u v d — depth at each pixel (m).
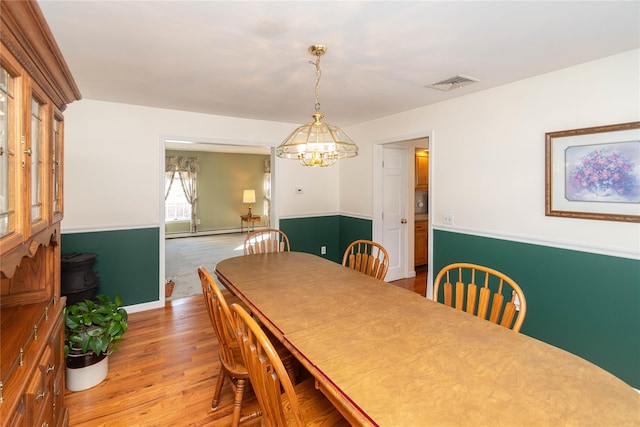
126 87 2.79
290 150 2.04
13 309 1.57
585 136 2.23
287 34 1.82
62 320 1.71
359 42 1.92
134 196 3.45
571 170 2.30
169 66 2.30
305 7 1.55
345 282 2.12
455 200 3.14
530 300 2.59
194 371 2.39
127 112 3.38
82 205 3.20
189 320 3.29
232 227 9.20
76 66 2.30
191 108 3.54
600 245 2.19
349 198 4.75
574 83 2.29
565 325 2.38
